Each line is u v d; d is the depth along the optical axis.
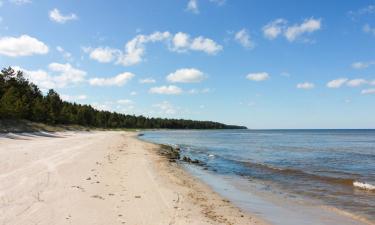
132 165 25.50
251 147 61.09
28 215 10.84
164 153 40.50
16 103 62.03
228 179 23.42
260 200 16.62
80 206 12.30
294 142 82.56
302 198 17.16
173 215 12.26
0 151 27.12
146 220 11.34
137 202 13.68
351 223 12.77
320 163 34.84
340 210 14.63
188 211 13.12
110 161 26.59
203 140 89.88
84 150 34.22
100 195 14.30
